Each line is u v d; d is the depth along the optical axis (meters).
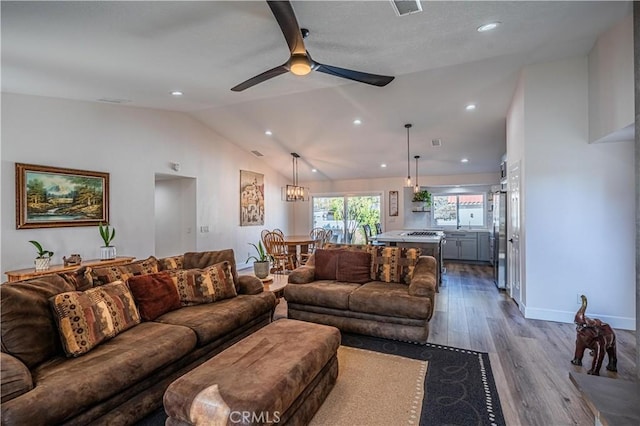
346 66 3.39
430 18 2.42
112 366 1.75
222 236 6.68
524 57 3.51
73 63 2.84
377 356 2.80
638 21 1.95
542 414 1.99
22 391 1.47
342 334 3.31
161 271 3.02
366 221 9.03
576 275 3.60
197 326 2.38
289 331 2.26
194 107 5.12
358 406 2.08
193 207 6.04
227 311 2.71
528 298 3.81
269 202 8.37
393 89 4.39
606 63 3.06
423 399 2.15
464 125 5.49
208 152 6.29
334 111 5.20
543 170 3.71
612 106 3.00
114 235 4.39
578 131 3.56
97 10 2.01
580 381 1.79
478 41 2.95
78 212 4.16
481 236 8.00
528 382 2.36
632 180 3.42
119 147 4.68
